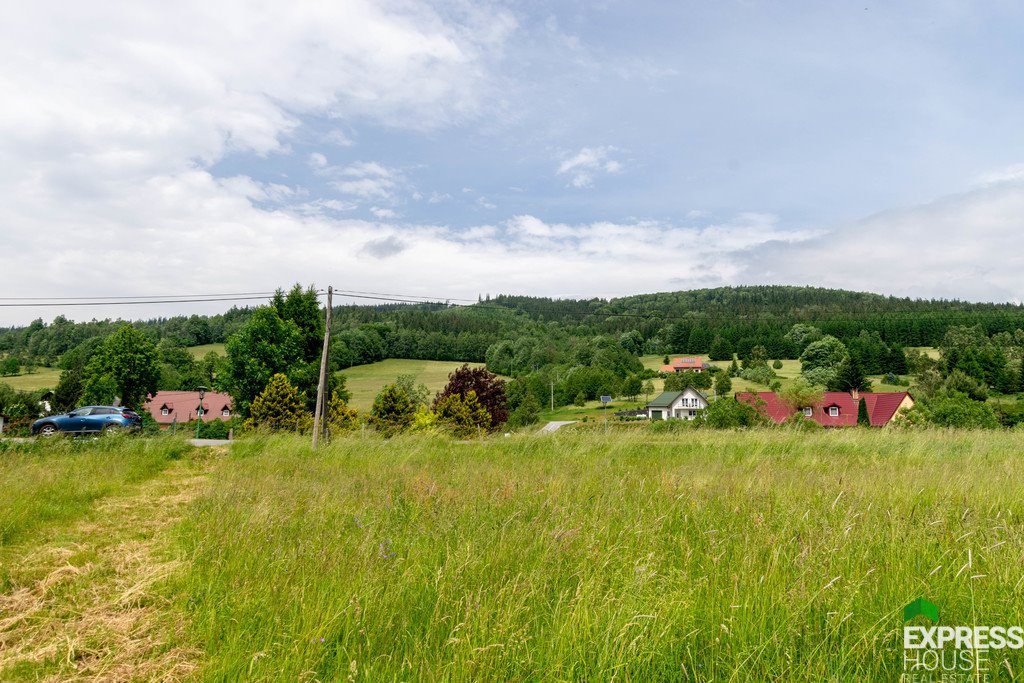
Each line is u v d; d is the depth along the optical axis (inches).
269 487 340.5
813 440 556.7
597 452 523.2
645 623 120.3
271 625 137.8
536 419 2787.9
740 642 118.1
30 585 190.4
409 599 145.6
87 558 219.0
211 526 242.2
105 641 144.5
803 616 125.8
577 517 220.1
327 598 148.6
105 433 666.8
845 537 172.4
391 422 1211.9
